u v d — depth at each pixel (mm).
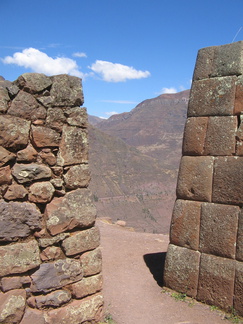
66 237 4875
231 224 5945
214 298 6035
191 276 6402
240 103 6059
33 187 4609
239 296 5715
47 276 4711
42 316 4633
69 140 4910
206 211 6293
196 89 6684
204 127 6480
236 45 6262
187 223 6555
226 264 5938
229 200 6027
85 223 5020
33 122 4629
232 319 5660
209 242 6207
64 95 4867
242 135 5961
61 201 4836
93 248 5125
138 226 82125
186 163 6676
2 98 4371
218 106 6324
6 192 4426
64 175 4875
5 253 4402
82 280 5008
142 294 6688
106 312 5703
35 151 4652
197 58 6809
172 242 6785
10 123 4426
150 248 9648
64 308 4809
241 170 5914
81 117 5023
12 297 4457
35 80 4629
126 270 7926
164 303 6297
